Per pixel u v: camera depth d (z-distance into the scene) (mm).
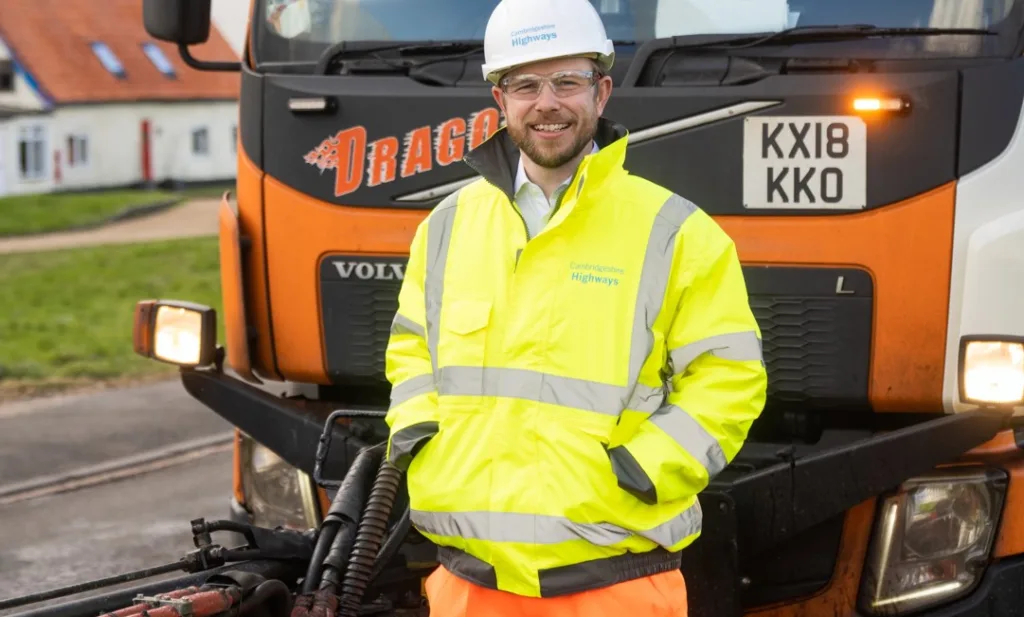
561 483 3049
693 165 4066
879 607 4086
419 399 3256
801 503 3871
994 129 3883
